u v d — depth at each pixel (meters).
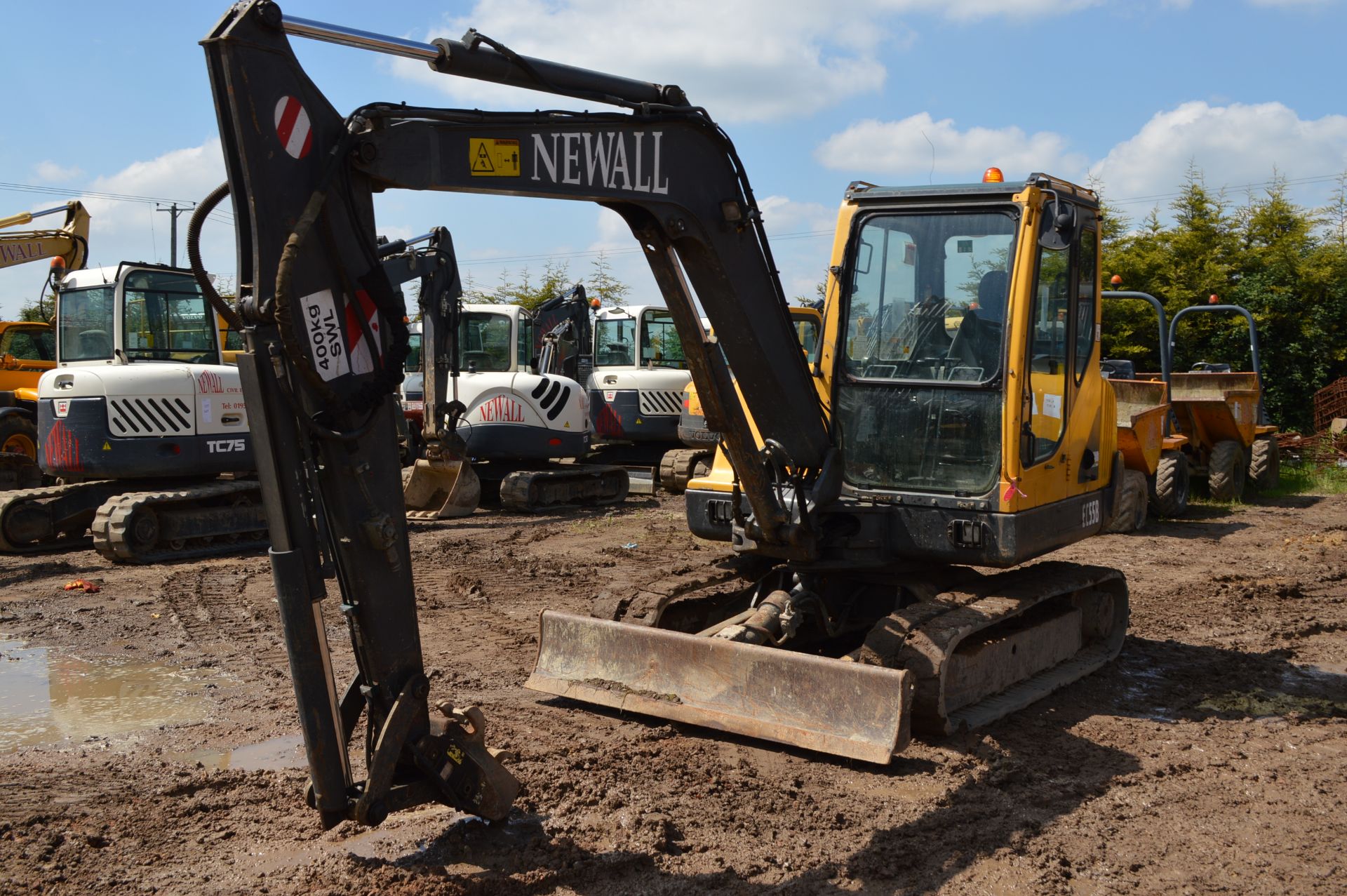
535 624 7.82
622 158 4.40
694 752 5.08
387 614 3.66
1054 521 5.94
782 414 5.40
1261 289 23.08
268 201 3.28
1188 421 14.30
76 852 4.05
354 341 3.58
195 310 11.41
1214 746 5.35
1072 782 4.82
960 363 5.67
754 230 5.05
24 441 14.26
